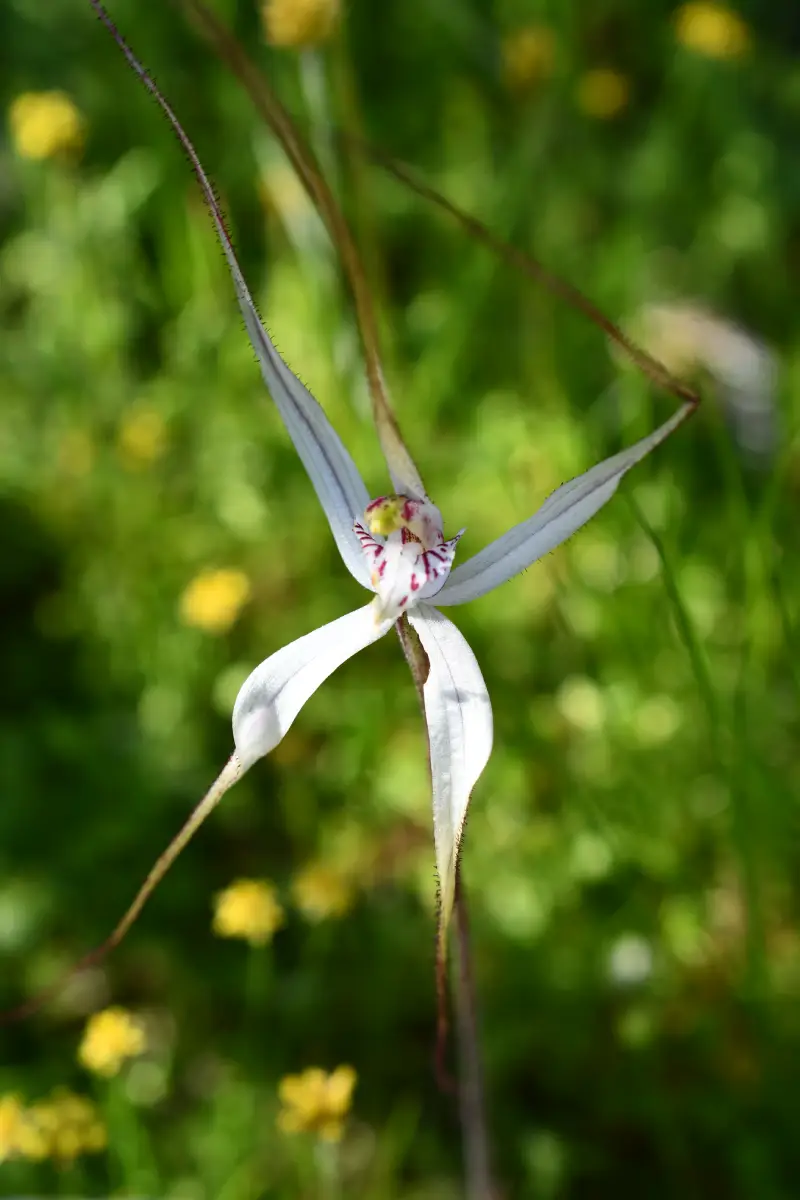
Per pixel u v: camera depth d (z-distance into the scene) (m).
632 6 0.55
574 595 0.39
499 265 0.46
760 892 0.36
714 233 0.50
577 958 0.36
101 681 0.40
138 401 0.45
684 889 0.37
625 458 0.29
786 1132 0.34
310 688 0.29
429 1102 0.36
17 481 0.43
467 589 0.29
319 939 0.37
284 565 0.41
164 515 0.42
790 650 0.35
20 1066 0.36
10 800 0.38
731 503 0.36
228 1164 0.35
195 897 0.37
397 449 0.30
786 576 0.39
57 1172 0.34
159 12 0.50
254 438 0.43
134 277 0.47
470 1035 0.31
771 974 0.36
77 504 0.42
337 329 0.42
